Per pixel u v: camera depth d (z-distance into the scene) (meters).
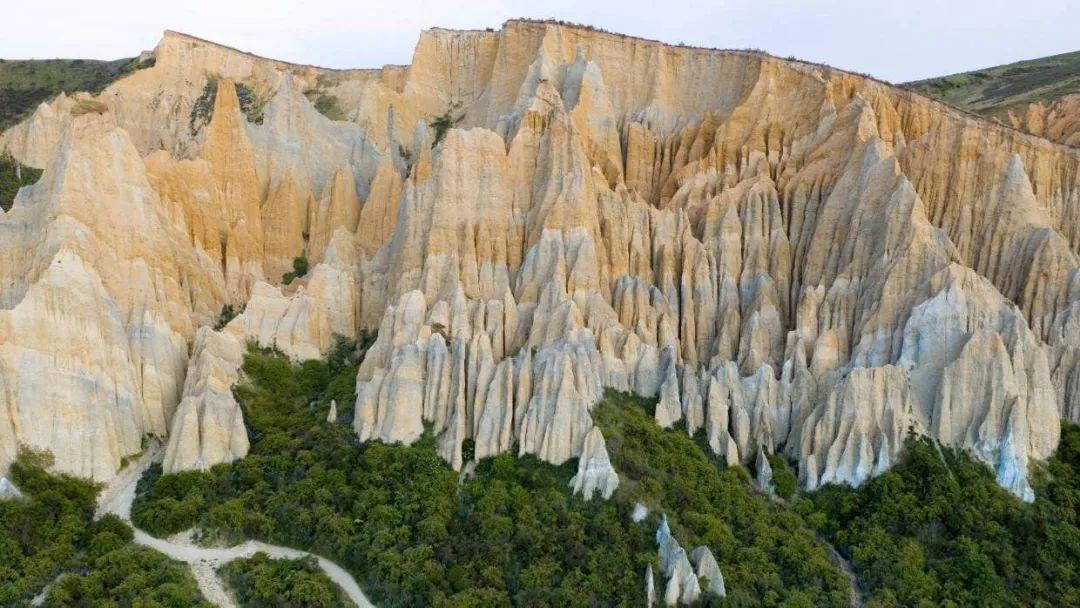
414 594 52.69
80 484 58.53
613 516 56.38
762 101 87.56
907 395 62.12
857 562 55.94
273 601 51.88
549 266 71.69
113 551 54.00
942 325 63.53
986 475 59.38
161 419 65.44
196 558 55.69
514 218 76.69
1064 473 59.97
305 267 87.19
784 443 65.50
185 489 59.56
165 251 72.94
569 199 73.25
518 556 54.69
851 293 69.69
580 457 59.03
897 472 59.94
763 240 77.00
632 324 70.50
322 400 70.31
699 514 57.28
